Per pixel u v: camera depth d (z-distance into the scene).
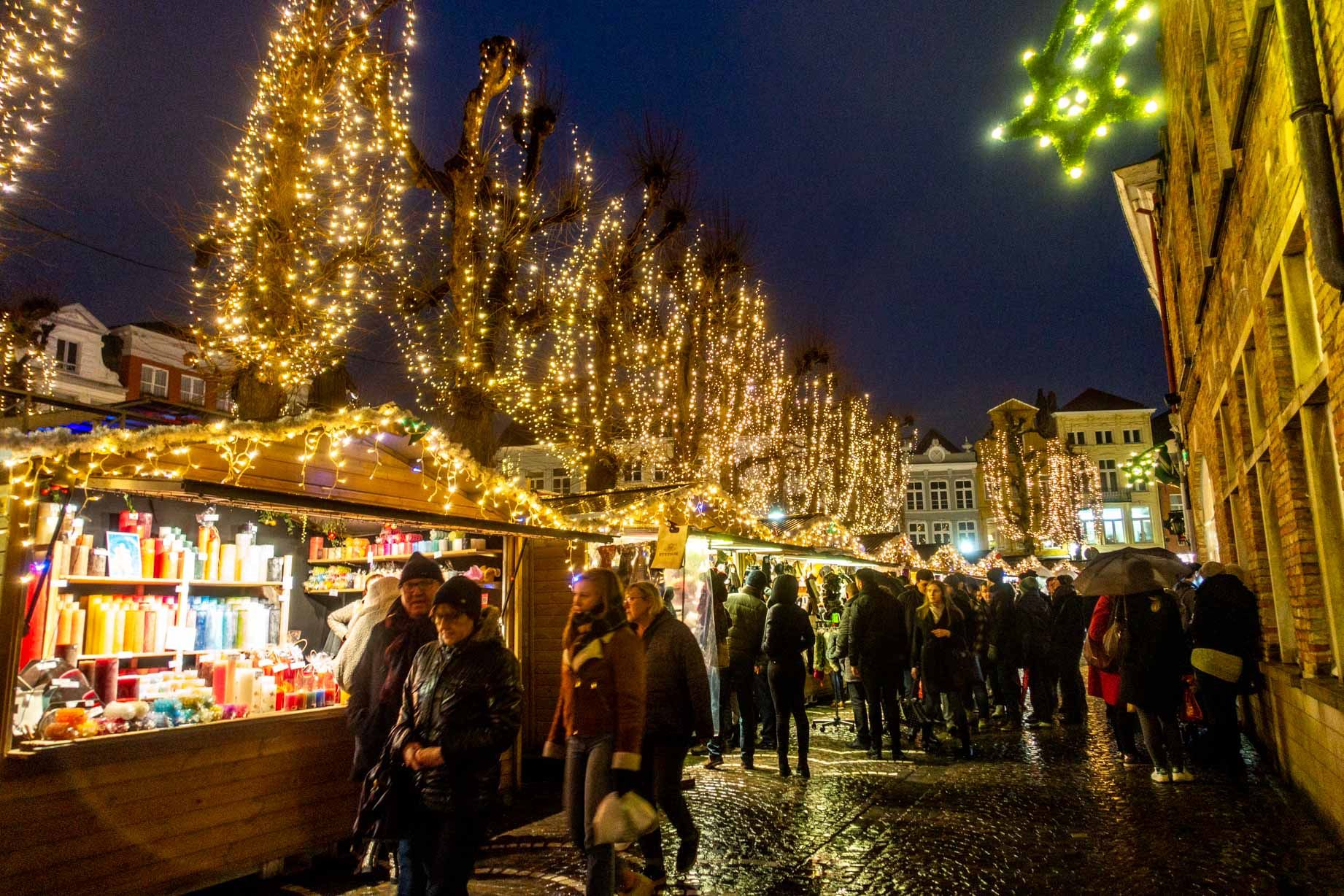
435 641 4.54
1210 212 8.24
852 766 8.66
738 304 20.05
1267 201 5.47
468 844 3.76
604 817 3.93
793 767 8.69
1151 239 17.38
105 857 4.43
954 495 62.97
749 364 21.22
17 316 19.88
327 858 5.78
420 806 3.85
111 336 30.41
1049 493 55.50
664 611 5.32
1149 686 7.36
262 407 9.80
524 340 14.39
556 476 42.38
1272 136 5.04
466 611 3.98
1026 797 7.02
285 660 6.67
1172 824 5.98
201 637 6.91
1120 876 4.95
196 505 7.42
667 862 5.53
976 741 10.12
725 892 4.89
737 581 13.23
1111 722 8.52
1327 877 4.75
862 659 9.15
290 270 9.86
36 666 4.92
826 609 14.85
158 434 4.87
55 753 4.27
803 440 28.83
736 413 20.64
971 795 7.14
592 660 4.34
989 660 12.03
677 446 18.56
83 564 6.02
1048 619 11.39
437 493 7.45
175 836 4.77
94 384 29.23
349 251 10.80
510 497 7.64
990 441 58.59
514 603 7.78
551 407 17.19
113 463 4.76
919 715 9.81
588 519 8.86
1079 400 59.56
